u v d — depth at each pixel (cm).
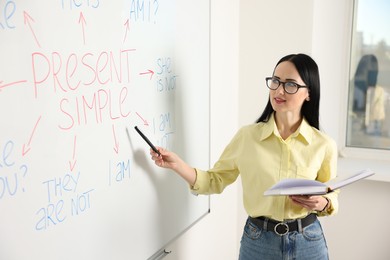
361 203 228
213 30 178
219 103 192
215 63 183
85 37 94
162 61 129
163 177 136
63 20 87
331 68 228
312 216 138
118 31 105
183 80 145
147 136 123
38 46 82
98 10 98
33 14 80
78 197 96
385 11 226
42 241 86
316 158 138
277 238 134
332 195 135
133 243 120
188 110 151
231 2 200
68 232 94
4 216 77
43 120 84
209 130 172
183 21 141
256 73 216
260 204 139
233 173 151
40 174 84
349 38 234
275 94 132
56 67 86
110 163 107
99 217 104
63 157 90
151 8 120
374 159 239
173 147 141
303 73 130
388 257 228
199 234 176
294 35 206
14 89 77
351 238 234
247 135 143
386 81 232
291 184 117
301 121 140
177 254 156
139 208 122
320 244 137
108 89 103
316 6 203
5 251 78
